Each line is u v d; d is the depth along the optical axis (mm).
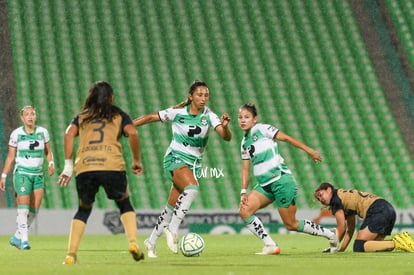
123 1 104812
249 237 60312
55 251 39562
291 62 97000
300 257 32312
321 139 85562
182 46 98688
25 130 42969
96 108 25531
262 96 91500
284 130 86438
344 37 100812
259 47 99250
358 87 93312
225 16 103875
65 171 25516
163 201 76375
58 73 92500
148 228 66938
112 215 67500
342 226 36375
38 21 99938
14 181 42719
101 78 92438
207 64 96188
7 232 66625
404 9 104500
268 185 35375
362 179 80312
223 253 37000
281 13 104562
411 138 86188
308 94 92062
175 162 34750
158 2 105188
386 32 101312
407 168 82000
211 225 67812
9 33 97250
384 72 95625
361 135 86312
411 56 97812
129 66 94938
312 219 68312
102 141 25266
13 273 22766
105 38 98812
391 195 78188
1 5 101062
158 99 90188
